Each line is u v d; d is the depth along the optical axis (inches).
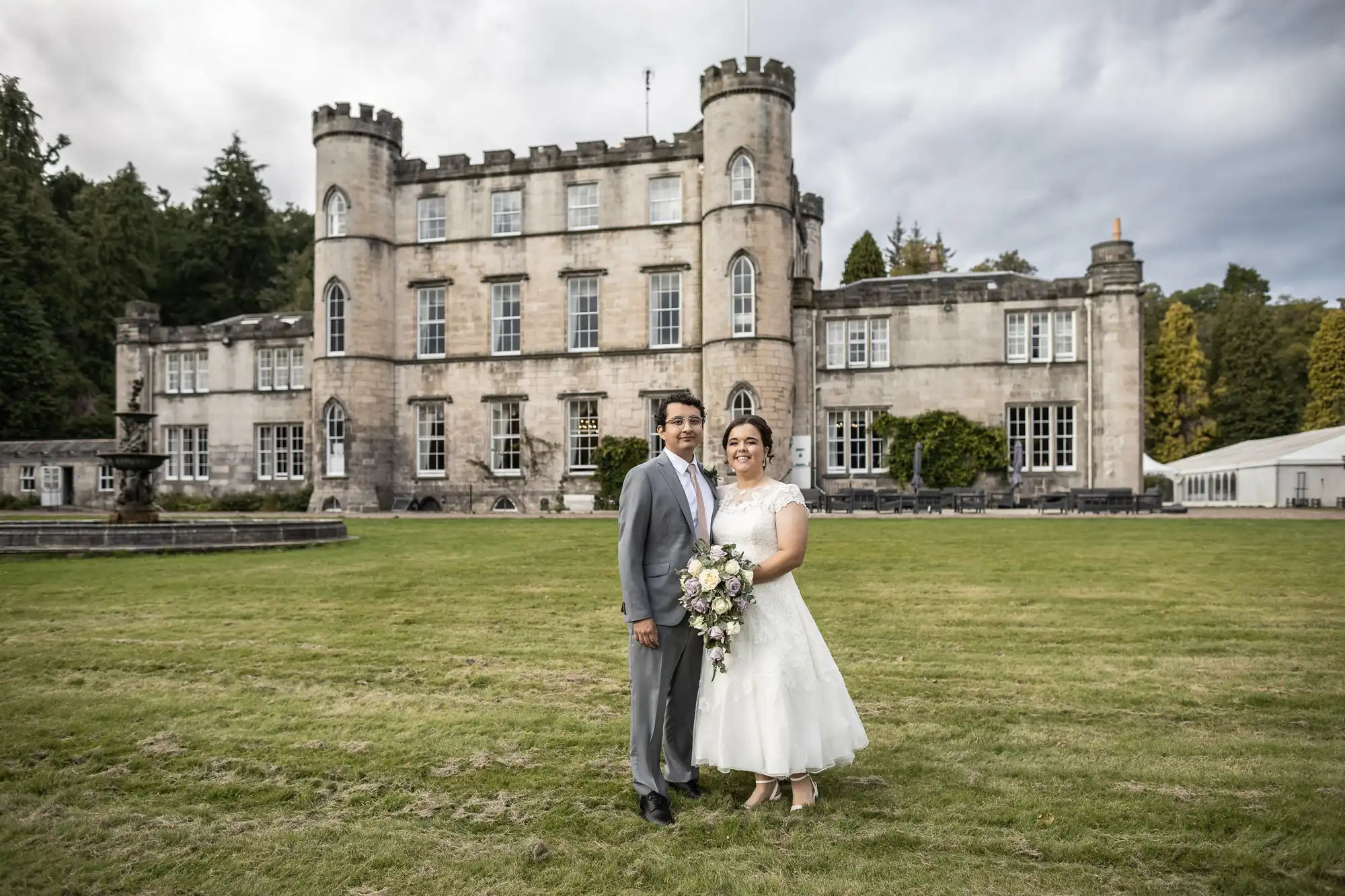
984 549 630.5
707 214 1337.4
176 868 148.7
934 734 213.6
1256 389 2465.6
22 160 2150.6
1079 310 1305.4
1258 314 2511.1
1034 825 161.3
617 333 1419.8
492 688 261.7
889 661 286.0
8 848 155.9
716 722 178.7
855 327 1369.3
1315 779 181.6
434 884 142.6
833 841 156.7
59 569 554.3
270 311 2578.7
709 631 169.0
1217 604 390.0
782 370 1307.8
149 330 1653.5
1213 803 169.9
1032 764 192.5
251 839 159.8
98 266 2303.2
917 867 145.9
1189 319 2397.9
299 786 185.5
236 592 447.2
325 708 241.8
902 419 1337.4
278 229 2918.3
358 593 443.2
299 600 422.3
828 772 191.0
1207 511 1262.3
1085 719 224.8
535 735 217.8
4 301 1930.4
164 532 653.3
